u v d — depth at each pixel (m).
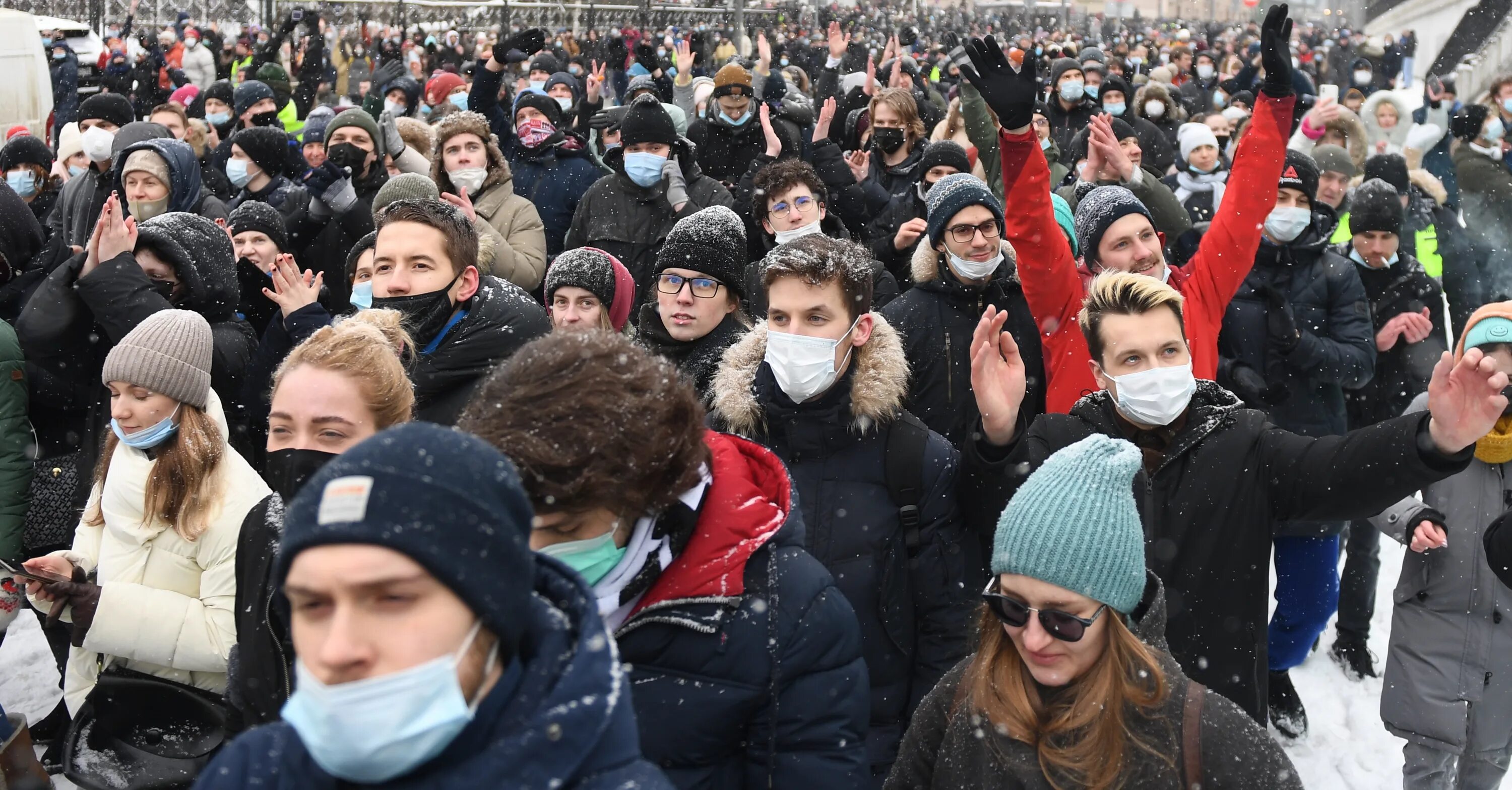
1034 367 4.30
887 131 7.30
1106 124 5.78
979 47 3.81
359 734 1.25
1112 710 2.04
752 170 6.82
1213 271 4.06
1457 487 3.67
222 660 3.39
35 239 5.39
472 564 1.26
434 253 3.52
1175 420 2.98
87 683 3.87
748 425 3.09
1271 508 2.88
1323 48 30.27
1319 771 4.52
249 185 7.30
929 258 4.38
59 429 4.72
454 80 12.28
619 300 4.52
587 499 1.88
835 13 37.34
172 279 4.58
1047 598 2.11
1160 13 52.88
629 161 6.32
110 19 26.53
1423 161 11.40
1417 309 5.86
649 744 2.07
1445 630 3.68
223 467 3.56
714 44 30.12
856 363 3.05
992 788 2.12
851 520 2.97
